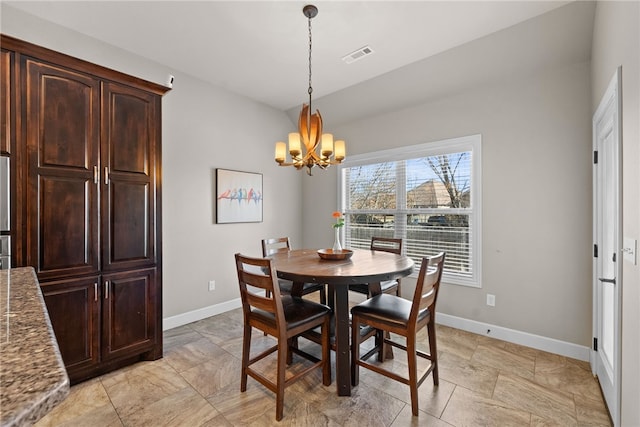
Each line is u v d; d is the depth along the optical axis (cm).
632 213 136
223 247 353
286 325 177
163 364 234
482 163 288
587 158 235
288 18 225
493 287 282
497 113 279
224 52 274
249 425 167
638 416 127
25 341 58
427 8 212
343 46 262
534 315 261
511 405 183
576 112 240
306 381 209
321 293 275
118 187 221
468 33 242
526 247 264
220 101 348
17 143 180
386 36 247
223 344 270
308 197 446
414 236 344
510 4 208
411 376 173
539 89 257
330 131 422
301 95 373
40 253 188
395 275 193
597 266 215
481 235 289
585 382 207
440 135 317
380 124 369
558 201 249
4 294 91
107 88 216
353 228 402
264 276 175
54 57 193
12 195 178
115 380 211
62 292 196
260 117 394
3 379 44
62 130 196
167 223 304
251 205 381
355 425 166
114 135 219
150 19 227
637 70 127
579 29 218
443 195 321
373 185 382
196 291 328
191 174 323
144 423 169
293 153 223
